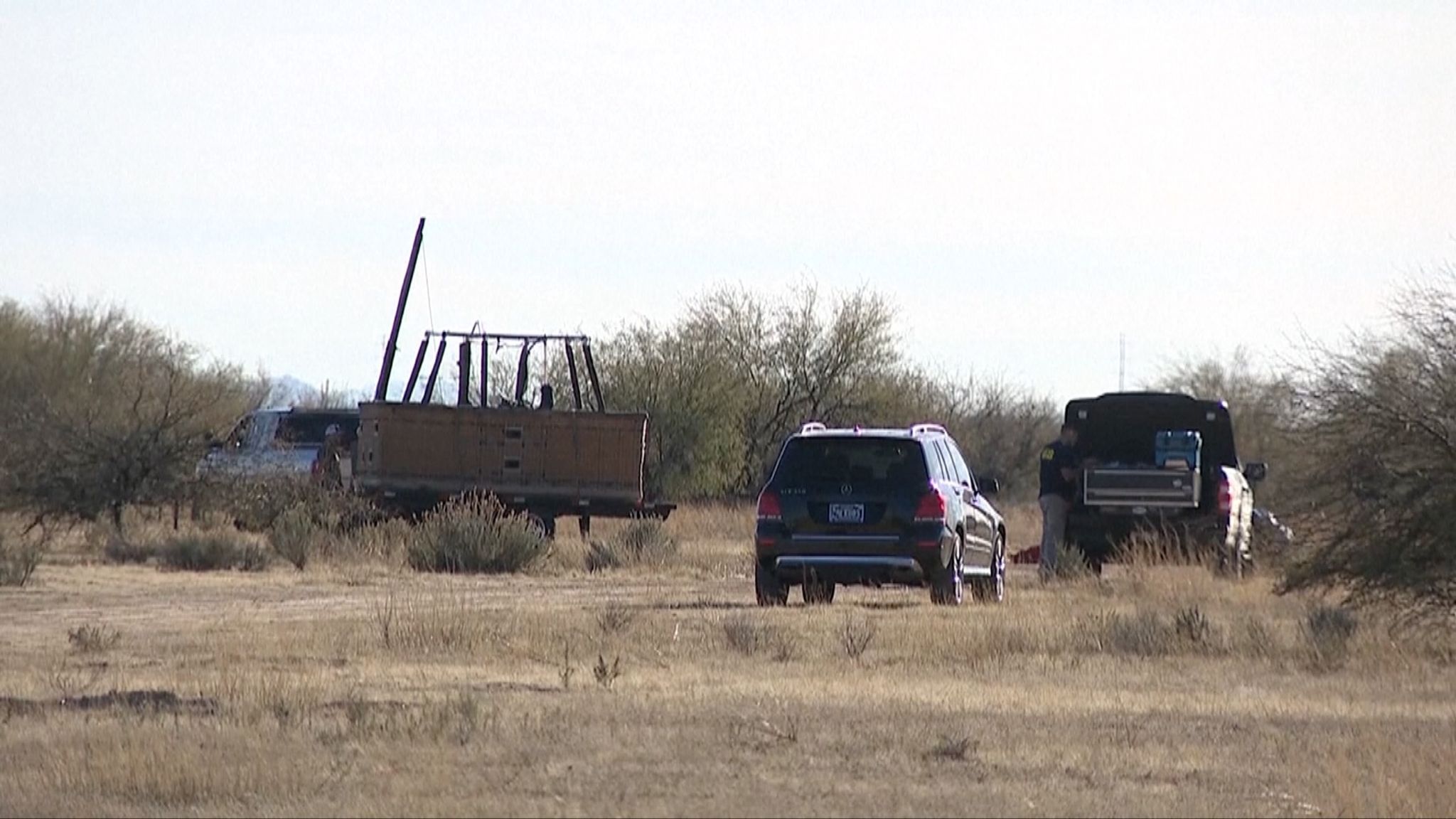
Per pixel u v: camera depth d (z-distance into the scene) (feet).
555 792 135.33
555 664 210.18
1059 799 136.36
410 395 504.84
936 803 133.28
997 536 333.01
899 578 295.28
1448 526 240.32
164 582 323.57
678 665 212.23
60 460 418.10
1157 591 316.81
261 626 245.04
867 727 165.17
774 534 296.92
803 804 131.85
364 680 193.36
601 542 411.54
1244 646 234.17
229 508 428.15
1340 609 249.14
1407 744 162.50
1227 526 370.94
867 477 297.12
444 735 155.33
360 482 442.09
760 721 165.78
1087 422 393.70
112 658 211.82
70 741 152.46
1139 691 196.54
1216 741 163.94
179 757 142.20
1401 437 245.86
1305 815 135.23
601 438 446.19
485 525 380.37
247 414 509.35
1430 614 244.01
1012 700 186.09
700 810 129.49
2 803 133.59
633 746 152.66
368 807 129.90
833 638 236.84
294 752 147.84
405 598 290.56
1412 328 252.21
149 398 458.50
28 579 313.53
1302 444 253.65
